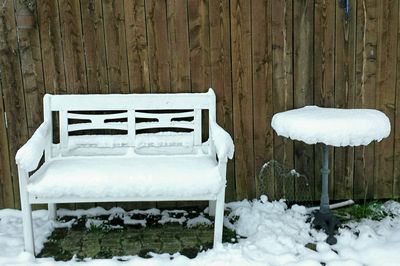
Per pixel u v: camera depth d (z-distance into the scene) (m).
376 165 3.53
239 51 3.35
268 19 3.32
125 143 3.26
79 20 3.26
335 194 3.55
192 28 3.30
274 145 3.47
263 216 3.18
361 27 3.35
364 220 3.19
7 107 3.33
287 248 2.78
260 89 3.40
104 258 2.78
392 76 3.42
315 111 3.00
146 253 2.84
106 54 3.31
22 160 2.62
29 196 2.70
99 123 3.26
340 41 3.36
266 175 3.50
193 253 2.83
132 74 3.34
